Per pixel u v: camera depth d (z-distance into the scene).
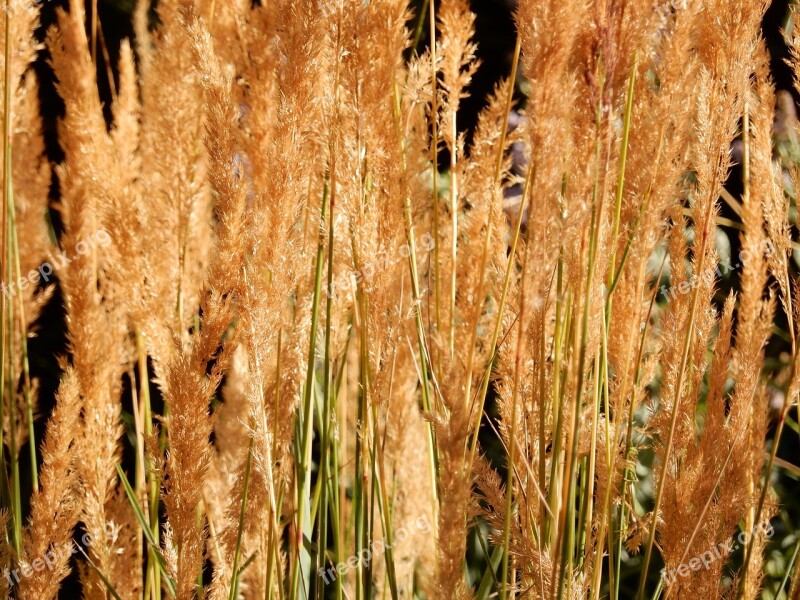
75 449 1.23
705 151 1.17
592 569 1.21
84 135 1.25
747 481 1.22
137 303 1.24
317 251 1.20
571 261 1.12
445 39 1.19
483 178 1.18
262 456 1.16
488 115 1.18
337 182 1.15
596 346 1.14
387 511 1.18
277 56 1.16
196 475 1.15
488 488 1.15
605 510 1.17
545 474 1.14
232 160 1.14
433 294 1.23
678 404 1.19
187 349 1.23
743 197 1.24
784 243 1.20
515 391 1.12
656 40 1.16
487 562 1.21
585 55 1.10
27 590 1.21
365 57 1.13
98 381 1.23
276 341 1.17
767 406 1.25
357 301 1.19
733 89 1.16
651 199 1.16
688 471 1.18
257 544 1.25
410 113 1.20
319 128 1.16
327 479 1.23
